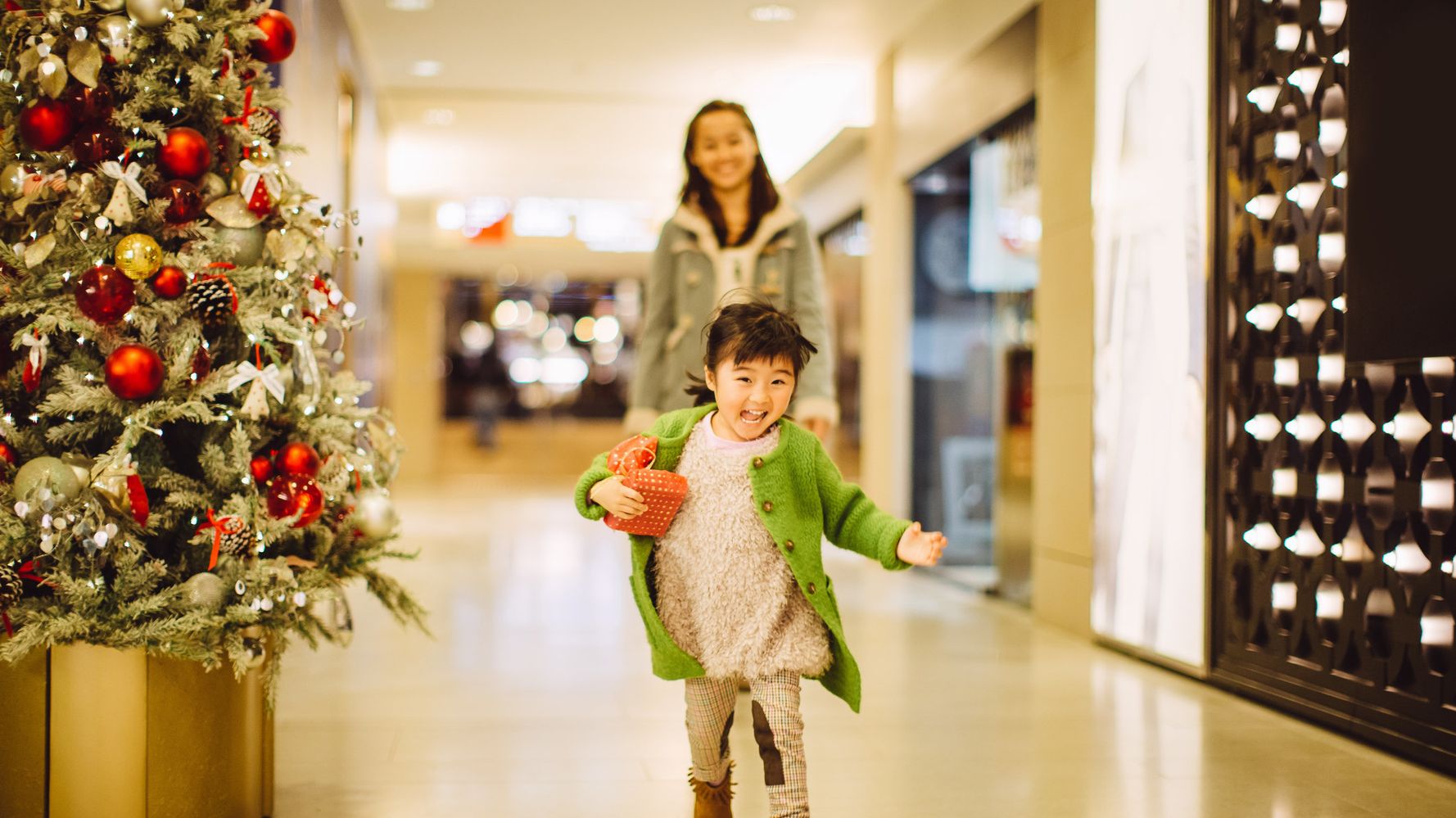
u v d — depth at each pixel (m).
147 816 2.33
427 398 18.70
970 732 3.62
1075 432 5.39
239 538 2.36
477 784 3.03
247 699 2.56
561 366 23.36
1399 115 3.08
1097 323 5.10
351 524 2.77
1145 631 4.71
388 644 4.93
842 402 10.85
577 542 9.22
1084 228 5.28
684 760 3.27
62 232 2.38
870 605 6.30
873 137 8.70
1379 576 3.45
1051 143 5.62
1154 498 4.63
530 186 14.71
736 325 2.30
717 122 3.98
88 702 2.32
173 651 2.28
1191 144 4.32
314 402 2.62
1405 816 2.85
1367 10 3.18
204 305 2.38
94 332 2.36
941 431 8.02
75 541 2.32
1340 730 3.59
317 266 2.71
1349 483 3.56
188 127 2.55
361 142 8.16
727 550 2.33
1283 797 2.99
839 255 10.84
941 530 7.93
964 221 7.77
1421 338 3.03
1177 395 4.45
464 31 7.96
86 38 2.36
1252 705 3.99
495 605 6.04
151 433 2.48
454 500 13.89
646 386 4.11
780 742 2.25
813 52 8.41
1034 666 4.66
